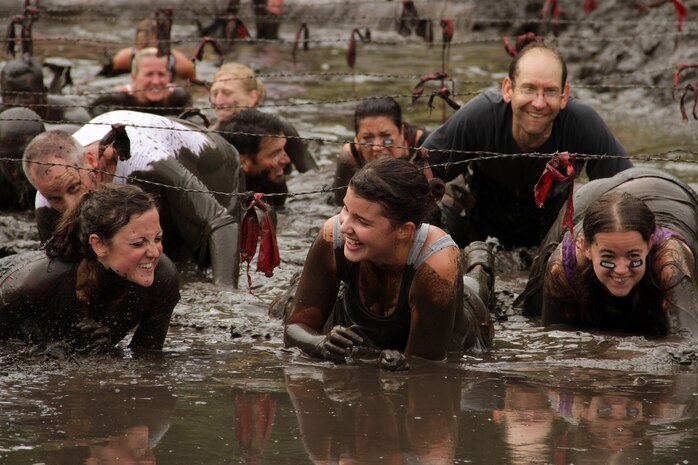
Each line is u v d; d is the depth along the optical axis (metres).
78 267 11.44
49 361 11.16
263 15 39.19
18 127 19.42
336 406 9.79
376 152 18.97
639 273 12.34
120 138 13.58
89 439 8.84
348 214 10.84
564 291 13.05
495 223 17.83
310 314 11.78
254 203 12.13
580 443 8.80
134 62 25.16
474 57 37.34
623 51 33.94
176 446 8.72
